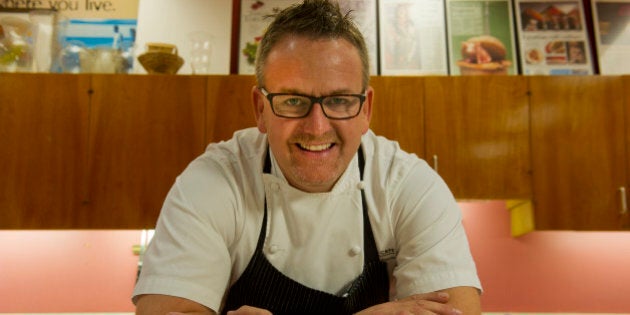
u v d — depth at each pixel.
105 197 2.45
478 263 2.74
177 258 0.96
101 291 2.69
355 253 1.12
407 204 1.10
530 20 2.88
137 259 2.73
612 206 2.48
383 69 2.77
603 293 2.71
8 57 2.61
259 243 1.09
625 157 2.52
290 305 1.10
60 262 2.71
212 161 1.13
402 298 1.05
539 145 2.52
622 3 2.96
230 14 2.85
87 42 2.85
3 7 2.82
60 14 2.75
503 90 2.55
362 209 1.12
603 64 2.86
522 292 2.71
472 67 2.80
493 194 2.47
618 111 2.55
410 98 2.53
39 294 2.68
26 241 2.72
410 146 2.49
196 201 1.02
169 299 0.93
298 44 0.91
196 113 2.51
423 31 2.84
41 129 2.49
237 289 1.12
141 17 2.84
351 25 0.97
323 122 0.92
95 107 2.51
